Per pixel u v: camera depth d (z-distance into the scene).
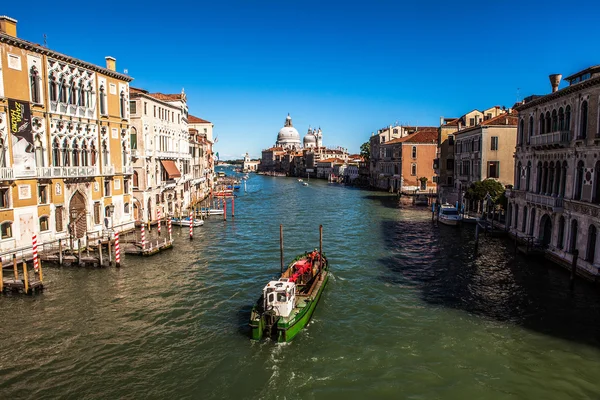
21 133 24.78
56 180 27.62
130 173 36.12
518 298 21.02
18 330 17.78
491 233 35.41
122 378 14.52
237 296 21.92
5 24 24.33
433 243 33.88
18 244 24.84
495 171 42.91
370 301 21.17
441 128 57.31
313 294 20.17
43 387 13.95
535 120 29.62
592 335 17.14
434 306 20.42
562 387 13.87
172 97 50.34
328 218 48.53
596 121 21.69
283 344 16.73
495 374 14.62
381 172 89.62
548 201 25.89
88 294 21.83
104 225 32.59
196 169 63.81
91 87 31.27
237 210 56.91
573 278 21.55
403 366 15.22
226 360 15.66
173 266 27.11
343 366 15.26
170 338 17.28
